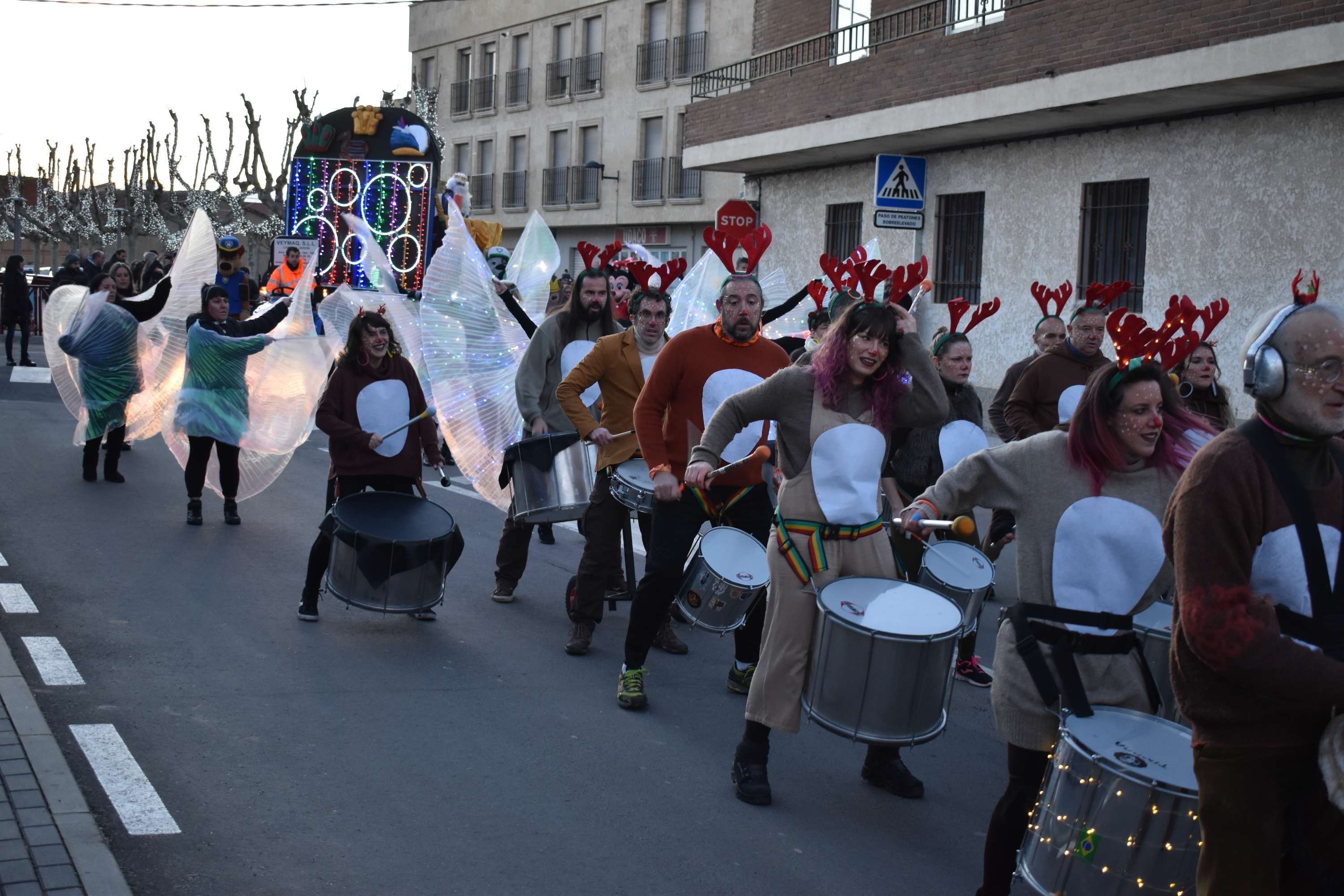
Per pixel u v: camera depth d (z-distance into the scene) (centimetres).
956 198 1861
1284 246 1388
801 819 474
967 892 419
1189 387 700
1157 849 305
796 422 474
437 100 4578
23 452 1250
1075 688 354
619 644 704
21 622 666
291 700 572
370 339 720
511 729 553
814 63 1916
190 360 948
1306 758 274
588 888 407
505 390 919
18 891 364
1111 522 363
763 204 2278
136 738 512
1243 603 268
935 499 380
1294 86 1324
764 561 554
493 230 1928
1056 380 752
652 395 566
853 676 427
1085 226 1639
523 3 4122
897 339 474
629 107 3703
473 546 956
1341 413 271
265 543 911
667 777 508
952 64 1655
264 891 392
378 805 463
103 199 7169
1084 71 1459
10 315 2081
